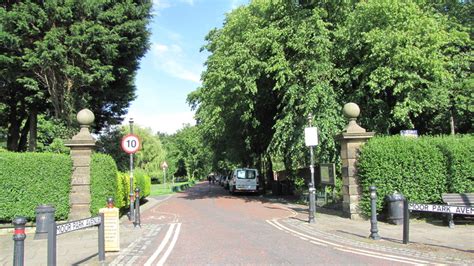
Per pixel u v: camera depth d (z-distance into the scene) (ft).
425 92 67.46
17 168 47.44
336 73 71.00
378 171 47.98
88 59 71.77
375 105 71.56
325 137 67.46
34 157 48.26
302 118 70.69
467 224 43.47
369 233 39.24
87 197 49.65
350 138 50.83
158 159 229.66
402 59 63.26
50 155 48.93
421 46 65.05
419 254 29.66
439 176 47.16
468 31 81.46
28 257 31.96
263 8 79.30
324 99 68.33
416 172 47.42
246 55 74.90
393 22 65.98
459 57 77.15
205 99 97.86
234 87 76.07
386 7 64.95
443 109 77.30
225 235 39.19
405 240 33.68
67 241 39.27
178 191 154.20
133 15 78.18
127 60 82.94
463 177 46.65
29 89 75.66
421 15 68.69
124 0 77.05
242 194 113.80
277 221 49.16
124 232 43.80
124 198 64.59
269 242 35.14
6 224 47.06
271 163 118.83
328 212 57.93
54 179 48.62
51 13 68.03
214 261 28.30
